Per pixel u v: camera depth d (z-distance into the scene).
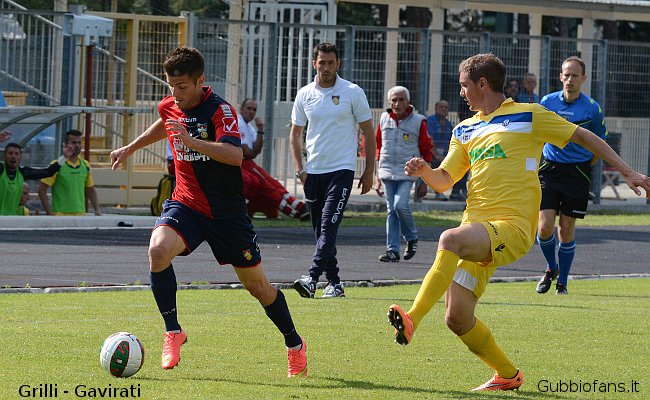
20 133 44.88
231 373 16.31
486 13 79.06
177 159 16.34
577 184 27.94
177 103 16.23
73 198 43.41
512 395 15.30
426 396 14.97
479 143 15.79
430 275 14.78
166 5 75.00
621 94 58.97
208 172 16.12
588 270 34.69
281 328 16.23
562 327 21.86
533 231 15.64
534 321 22.64
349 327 21.28
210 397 14.43
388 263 34.59
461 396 15.06
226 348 18.52
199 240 16.28
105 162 51.41
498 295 27.67
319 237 26.81
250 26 50.94
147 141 17.50
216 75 50.28
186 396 14.45
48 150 48.72
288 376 16.16
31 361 16.78
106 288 26.64
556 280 31.67
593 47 59.50
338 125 26.33
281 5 61.03
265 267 32.44
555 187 28.02
